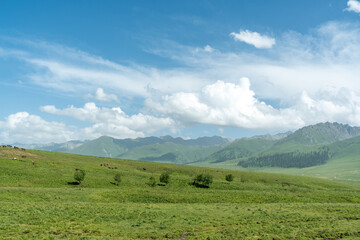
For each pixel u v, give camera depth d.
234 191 91.12
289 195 89.31
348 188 149.38
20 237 31.06
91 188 81.12
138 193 73.81
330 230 39.75
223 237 35.38
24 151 127.50
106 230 37.94
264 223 44.53
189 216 48.84
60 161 118.69
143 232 37.72
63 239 31.64
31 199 55.84
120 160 165.88
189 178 123.38
